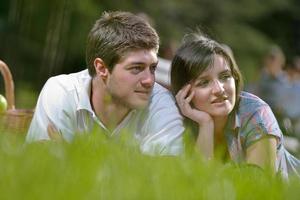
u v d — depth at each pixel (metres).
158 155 4.49
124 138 4.70
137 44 6.02
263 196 3.69
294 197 3.75
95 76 6.27
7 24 23.38
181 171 3.87
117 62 6.08
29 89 23.50
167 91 6.57
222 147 6.78
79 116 6.29
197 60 6.50
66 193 3.09
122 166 3.84
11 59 23.30
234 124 6.67
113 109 6.26
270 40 32.28
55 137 6.15
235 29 31.59
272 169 4.64
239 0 32.75
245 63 30.58
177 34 28.78
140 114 6.31
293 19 36.47
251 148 6.68
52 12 17.03
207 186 3.53
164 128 6.19
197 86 6.57
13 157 3.86
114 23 6.12
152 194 3.28
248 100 6.75
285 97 18.92
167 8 29.17
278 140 6.74
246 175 4.39
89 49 6.26
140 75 6.08
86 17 24.83
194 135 6.66
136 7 28.28
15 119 6.92
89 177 3.44
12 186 3.19
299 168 6.79
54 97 6.32
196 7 30.81
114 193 3.19
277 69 19.41
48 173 3.46
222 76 6.56
